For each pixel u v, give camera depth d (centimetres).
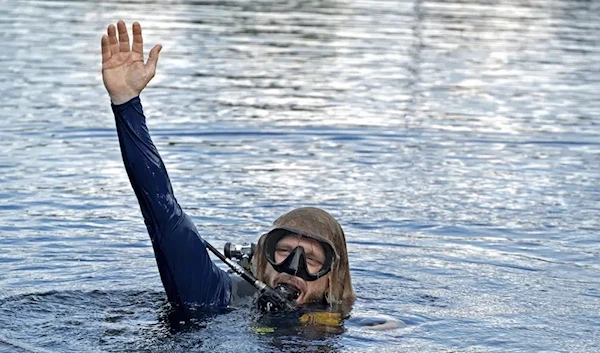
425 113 1462
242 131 1297
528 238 902
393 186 1074
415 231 912
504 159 1219
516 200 1037
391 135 1315
